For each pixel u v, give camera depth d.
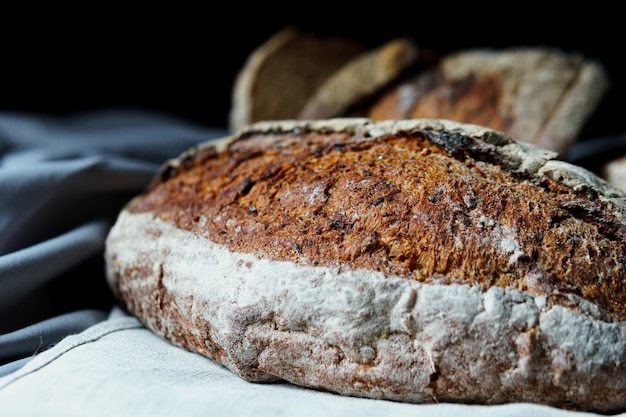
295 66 0.52
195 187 0.33
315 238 0.28
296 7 0.61
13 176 0.37
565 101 0.41
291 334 0.28
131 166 0.41
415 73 0.46
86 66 0.62
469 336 0.26
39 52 0.60
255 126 0.34
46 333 0.32
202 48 0.63
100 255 0.38
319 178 0.30
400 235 0.28
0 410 0.26
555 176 0.29
